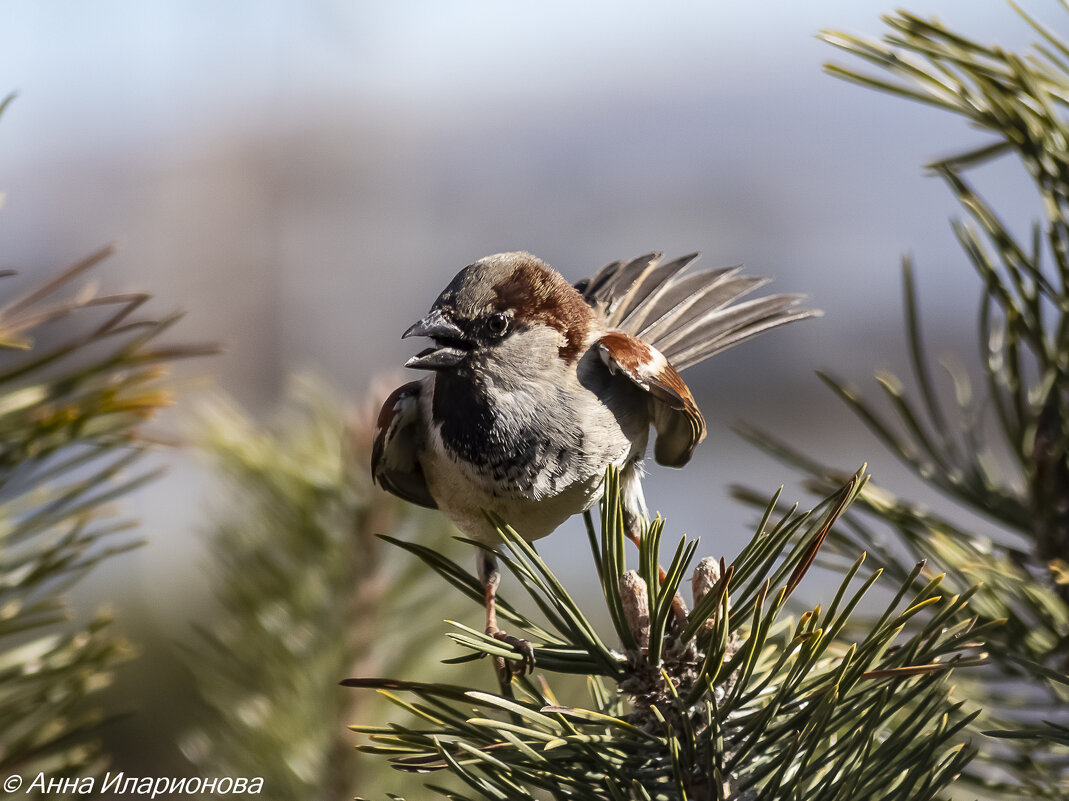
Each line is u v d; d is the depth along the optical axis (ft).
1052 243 6.30
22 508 6.28
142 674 6.67
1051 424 6.31
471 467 6.47
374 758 6.46
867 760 6.21
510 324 6.48
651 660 6.25
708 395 21.21
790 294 6.66
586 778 6.23
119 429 6.29
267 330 22.53
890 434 6.34
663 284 6.66
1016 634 6.29
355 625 6.49
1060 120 6.29
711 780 6.22
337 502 6.50
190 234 22.80
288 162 24.38
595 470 6.48
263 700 6.47
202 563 6.50
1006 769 6.29
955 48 6.29
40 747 6.28
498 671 6.31
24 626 6.27
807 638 6.22
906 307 6.33
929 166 6.32
